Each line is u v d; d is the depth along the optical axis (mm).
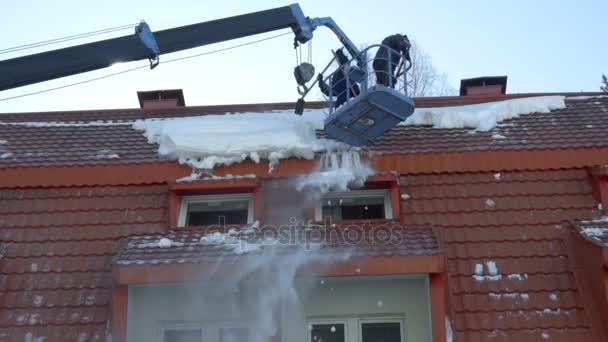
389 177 8969
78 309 7793
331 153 9555
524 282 7902
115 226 8812
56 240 8648
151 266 7234
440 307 7188
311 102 12328
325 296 7766
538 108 10977
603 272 7379
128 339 7410
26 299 7918
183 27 10188
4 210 9055
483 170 9250
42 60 9484
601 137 9625
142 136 10641
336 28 10727
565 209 8781
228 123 9898
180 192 9094
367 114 9227
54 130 11156
